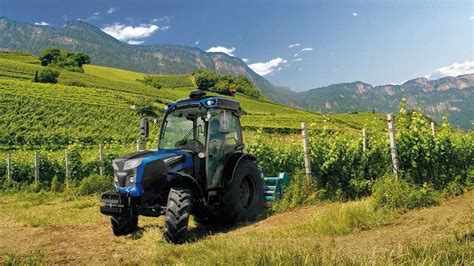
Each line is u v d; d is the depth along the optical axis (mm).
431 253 4496
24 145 44781
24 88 78625
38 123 60156
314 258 4473
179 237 6836
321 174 10828
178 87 153250
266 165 11992
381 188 8367
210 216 8336
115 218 7758
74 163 19812
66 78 112938
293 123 75312
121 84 121062
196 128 8211
